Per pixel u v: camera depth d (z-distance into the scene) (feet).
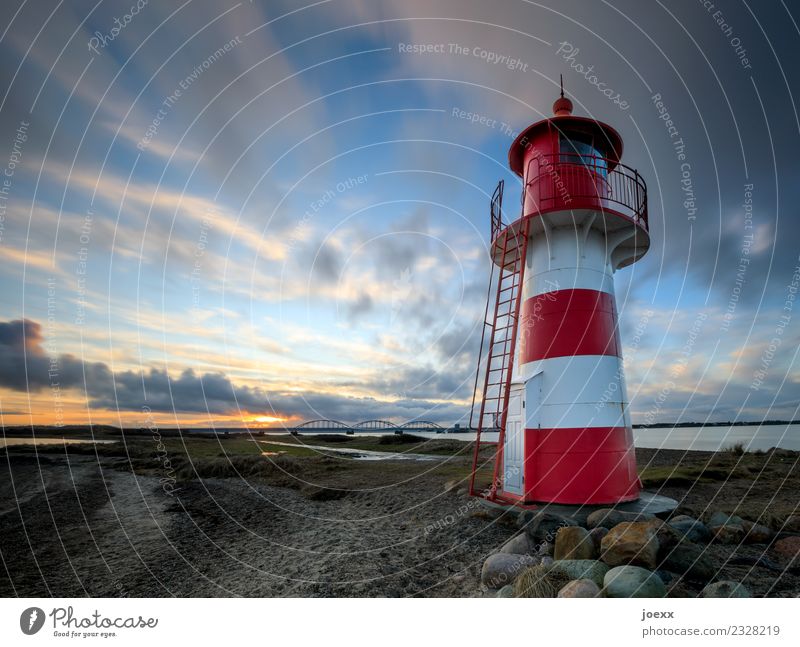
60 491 50.21
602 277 34.91
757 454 69.97
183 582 22.52
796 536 23.31
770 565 20.38
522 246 35.94
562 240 35.19
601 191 35.19
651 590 16.70
